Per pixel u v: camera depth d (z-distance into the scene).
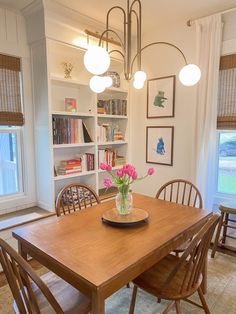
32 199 2.86
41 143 2.71
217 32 2.54
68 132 2.80
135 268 1.20
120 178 1.70
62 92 2.98
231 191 2.84
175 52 2.96
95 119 3.01
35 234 1.49
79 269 1.13
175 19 2.82
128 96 3.43
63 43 2.58
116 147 3.64
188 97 2.90
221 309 1.79
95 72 1.37
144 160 3.42
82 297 1.33
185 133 2.96
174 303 1.60
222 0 2.38
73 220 1.71
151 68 3.20
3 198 2.66
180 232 1.52
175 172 3.10
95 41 2.87
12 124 2.61
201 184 2.75
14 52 2.56
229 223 2.71
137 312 1.77
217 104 2.65
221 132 2.80
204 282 1.90
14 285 1.08
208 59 2.62
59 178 2.72
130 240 1.41
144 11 2.61
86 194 2.90
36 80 2.65
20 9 2.51
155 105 3.21
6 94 2.54
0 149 2.63
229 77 2.59
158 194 2.40
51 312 1.22
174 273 1.34
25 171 2.79
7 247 1.04
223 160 2.86
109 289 1.07
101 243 1.38
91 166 3.06
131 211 1.80
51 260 1.23
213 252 2.46
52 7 2.43
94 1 2.38
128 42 1.55
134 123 3.48
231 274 2.20
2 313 1.78
